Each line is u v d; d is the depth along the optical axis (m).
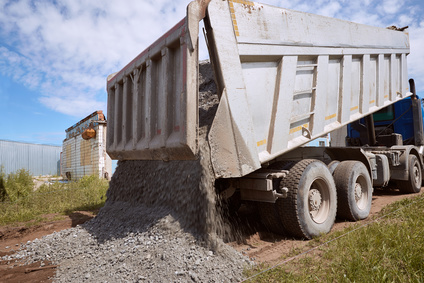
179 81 3.81
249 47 3.83
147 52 4.47
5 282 3.34
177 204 3.81
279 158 4.60
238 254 3.35
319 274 2.85
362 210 5.31
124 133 5.22
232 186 4.18
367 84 6.54
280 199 4.14
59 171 28.08
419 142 8.42
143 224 4.08
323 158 5.62
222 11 3.61
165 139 3.91
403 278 2.57
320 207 4.58
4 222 7.00
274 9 4.28
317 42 5.01
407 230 3.64
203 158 3.40
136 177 4.98
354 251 3.19
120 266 3.22
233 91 3.58
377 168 6.63
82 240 4.51
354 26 6.11
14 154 23.39
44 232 5.84
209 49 3.52
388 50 7.34
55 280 3.27
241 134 3.65
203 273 2.89
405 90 8.27
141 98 4.81
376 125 8.99
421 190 8.60
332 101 5.49
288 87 4.41
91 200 9.24
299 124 4.75
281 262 3.29
